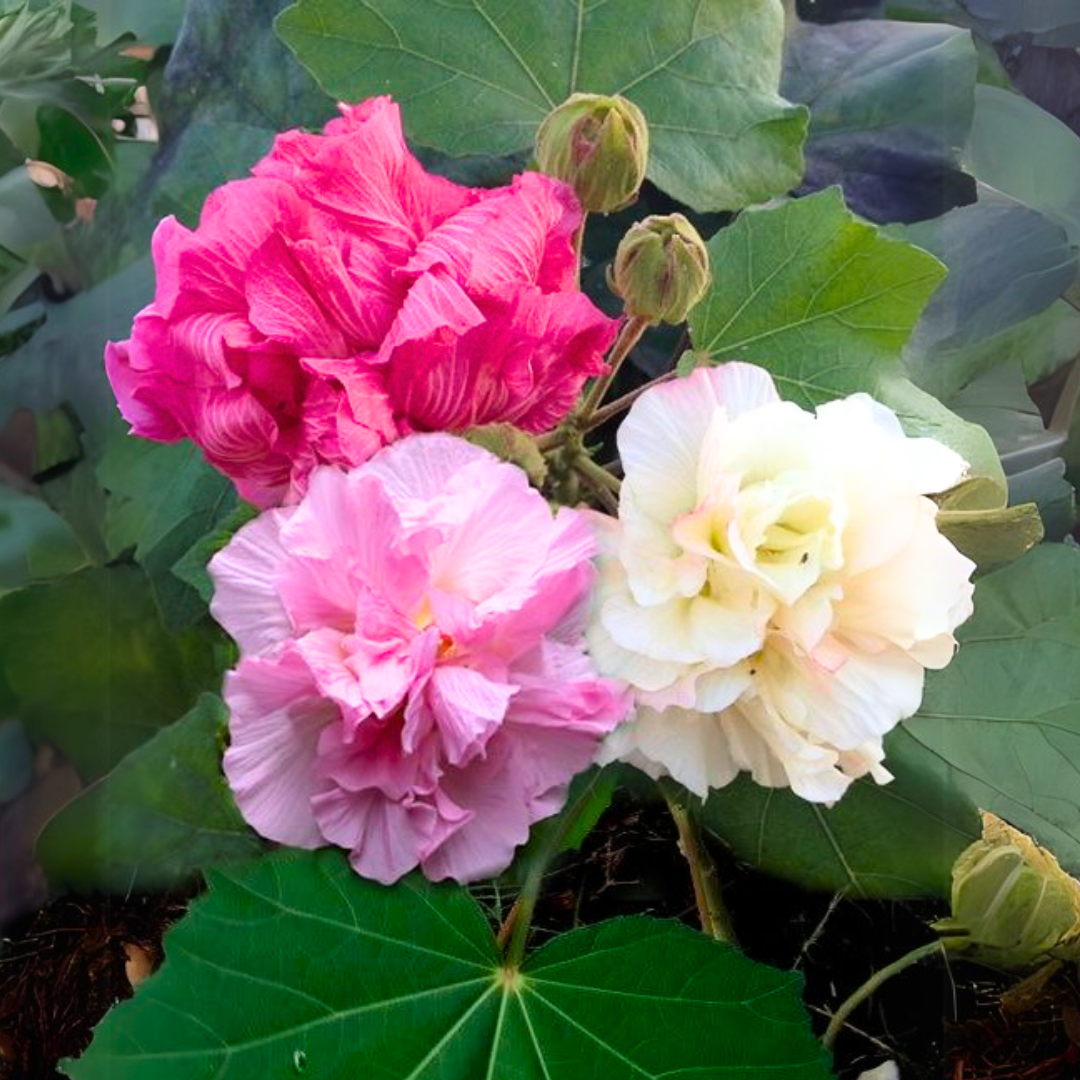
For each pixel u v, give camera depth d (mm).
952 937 416
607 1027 365
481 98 429
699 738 357
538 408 356
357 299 322
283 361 326
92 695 387
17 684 385
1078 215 531
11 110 436
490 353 333
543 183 354
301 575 326
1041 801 426
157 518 386
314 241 320
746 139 428
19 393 407
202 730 357
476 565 331
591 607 342
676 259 365
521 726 338
